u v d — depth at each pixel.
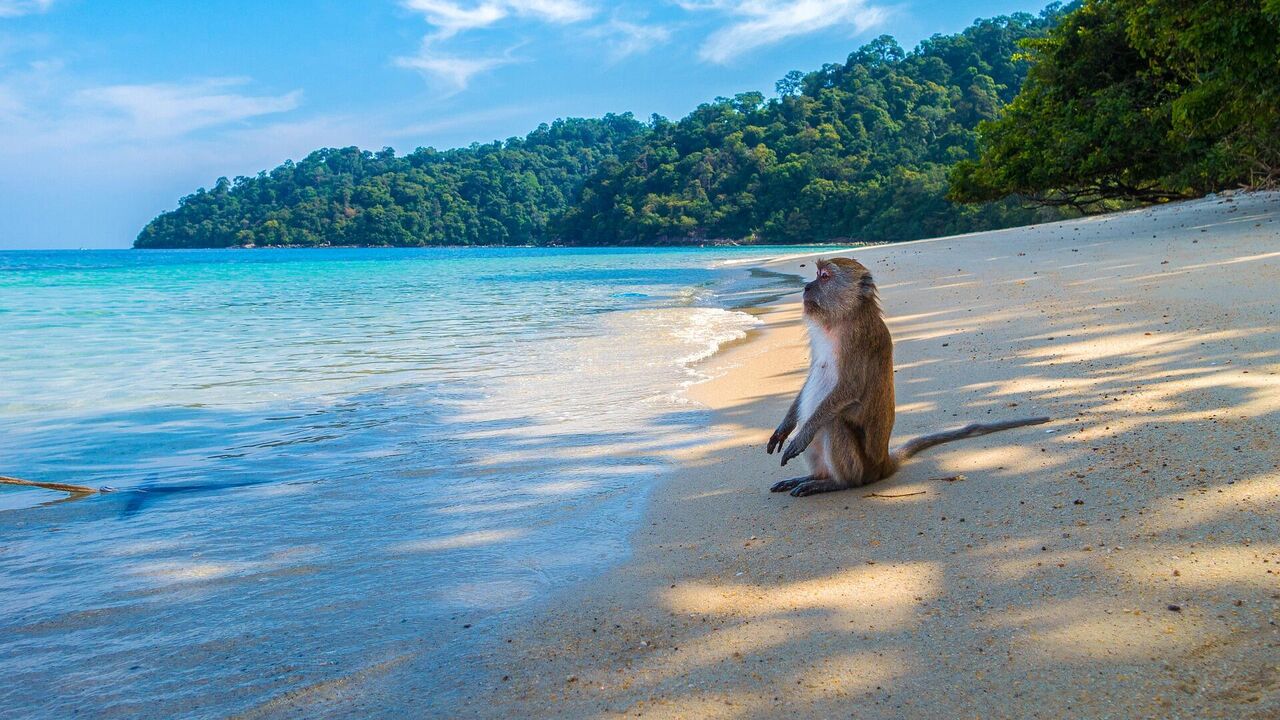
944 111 127.25
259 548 4.19
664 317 15.10
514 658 2.89
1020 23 147.25
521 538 4.16
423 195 179.75
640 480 5.09
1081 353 6.86
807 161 119.88
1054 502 3.78
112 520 4.71
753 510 4.33
